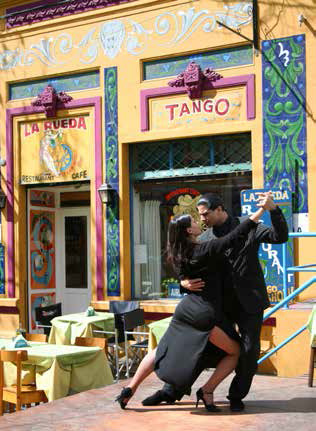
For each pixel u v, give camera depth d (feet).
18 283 37.14
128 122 33.40
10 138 37.60
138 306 31.71
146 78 33.19
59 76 36.06
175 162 32.60
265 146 29.55
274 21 29.48
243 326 17.10
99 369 22.63
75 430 15.98
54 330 30.19
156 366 17.35
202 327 16.78
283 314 24.52
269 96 29.55
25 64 37.09
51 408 18.42
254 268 17.12
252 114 29.91
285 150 29.07
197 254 16.72
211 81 30.99
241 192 29.48
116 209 33.60
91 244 34.45
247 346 16.90
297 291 21.91
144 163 33.60
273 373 26.73
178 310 17.25
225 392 20.33
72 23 35.32
